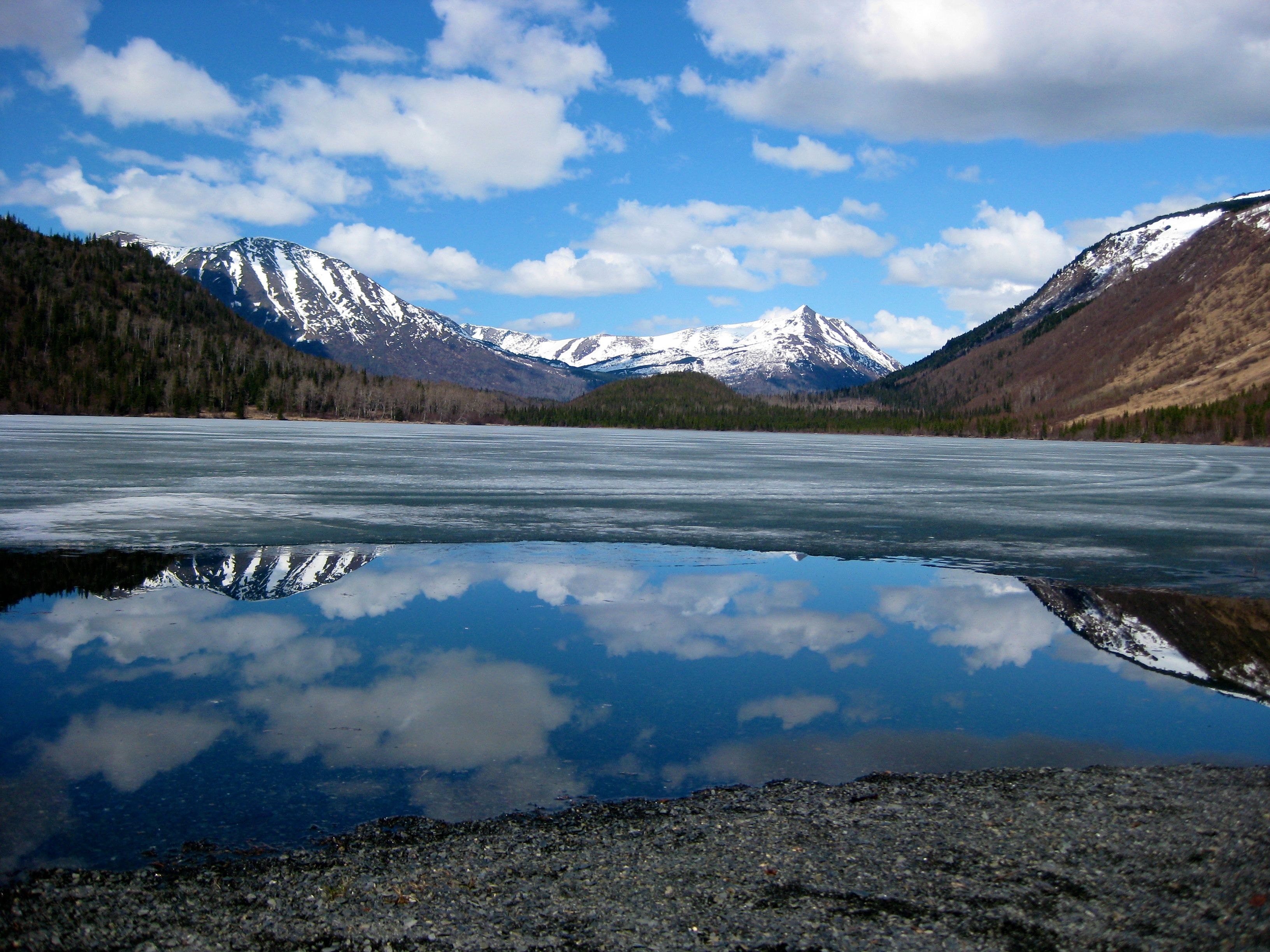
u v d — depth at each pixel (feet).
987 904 20.24
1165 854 22.72
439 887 21.01
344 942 18.72
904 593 60.59
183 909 20.04
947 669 41.88
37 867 21.94
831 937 18.80
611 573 66.28
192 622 49.14
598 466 200.13
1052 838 23.70
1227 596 60.29
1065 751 31.14
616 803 26.05
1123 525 101.35
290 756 29.63
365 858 22.49
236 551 71.87
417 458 213.25
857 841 23.49
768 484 155.84
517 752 30.25
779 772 28.76
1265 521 106.73
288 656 42.45
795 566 71.10
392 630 47.88
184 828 24.20
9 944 18.66
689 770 28.81
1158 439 644.27
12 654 42.34
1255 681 40.57
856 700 36.96
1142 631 50.49
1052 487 163.22
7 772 28.09
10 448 220.43
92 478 135.95
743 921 19.47
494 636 47.01
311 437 348.79
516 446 322.55
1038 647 46.55
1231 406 621.72
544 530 88.22
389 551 74.28
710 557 74.38
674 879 21.34
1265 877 21.40
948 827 24.41
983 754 30.66
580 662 42.24
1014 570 69.87
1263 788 27.35
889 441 604.49
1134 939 18.71
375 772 28.22
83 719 33.19
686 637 47.44
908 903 20.26
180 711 34.14
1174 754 30.94
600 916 19.66
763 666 41.91
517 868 21.91
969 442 631.56
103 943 18.75
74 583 58.85
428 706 35.12
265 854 22.71
